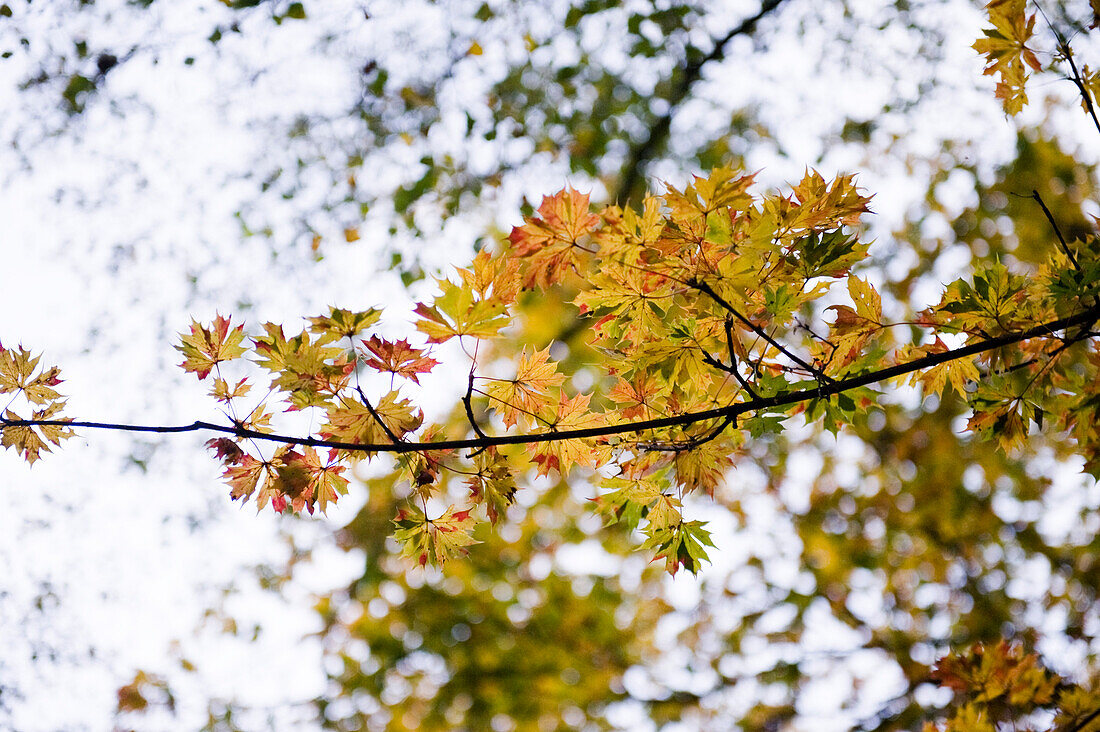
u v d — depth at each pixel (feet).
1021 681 10.93
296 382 7.76
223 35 19.77
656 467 8.91
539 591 32.83
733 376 8.32
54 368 8.14
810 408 8.43
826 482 31.17
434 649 31.50
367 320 7.63
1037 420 8.82
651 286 7.86
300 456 8.18
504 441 7.85
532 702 31.09
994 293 7.97
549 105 22.97
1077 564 28.09
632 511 9.29
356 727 31.14
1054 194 26.23
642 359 8.25
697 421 8.39
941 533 29.63
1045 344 8.61
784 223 7.39
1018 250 26.89
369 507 31.81
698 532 8.98
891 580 30.07
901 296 26.91
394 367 7.88
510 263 7.65
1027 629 27.09
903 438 29.73
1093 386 8.70
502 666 31.45
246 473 8.16
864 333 8.36
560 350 29.35
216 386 8.03
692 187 7.16
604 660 31.65
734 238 7.43
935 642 28.04
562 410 8.47
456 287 7.59
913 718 25.72
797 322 8.39
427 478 8.30
